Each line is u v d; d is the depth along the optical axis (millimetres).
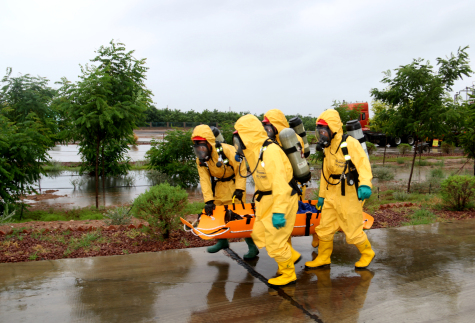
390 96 11664
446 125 11094
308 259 5176
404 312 3451
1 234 6164
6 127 9836
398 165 21406
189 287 4086
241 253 5367
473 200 8672
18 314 3408
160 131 50438
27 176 10000
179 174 15633
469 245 5727
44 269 4621
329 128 4504
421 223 7273
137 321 3289
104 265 4801
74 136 10828
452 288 4031
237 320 3305
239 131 4164
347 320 3299
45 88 18219
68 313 3434
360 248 4645
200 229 4957
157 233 6047
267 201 4078
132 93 11453
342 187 4465
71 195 13195
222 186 5430
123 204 11469
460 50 11062
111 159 17812
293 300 3732
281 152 4004
